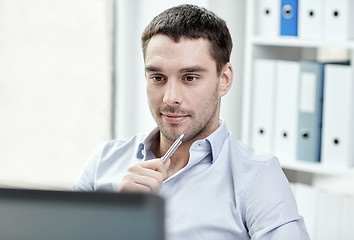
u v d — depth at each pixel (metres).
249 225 1.52
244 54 3.09
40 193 0.68
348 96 2.47
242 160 1.62
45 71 3.60
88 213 0.67
